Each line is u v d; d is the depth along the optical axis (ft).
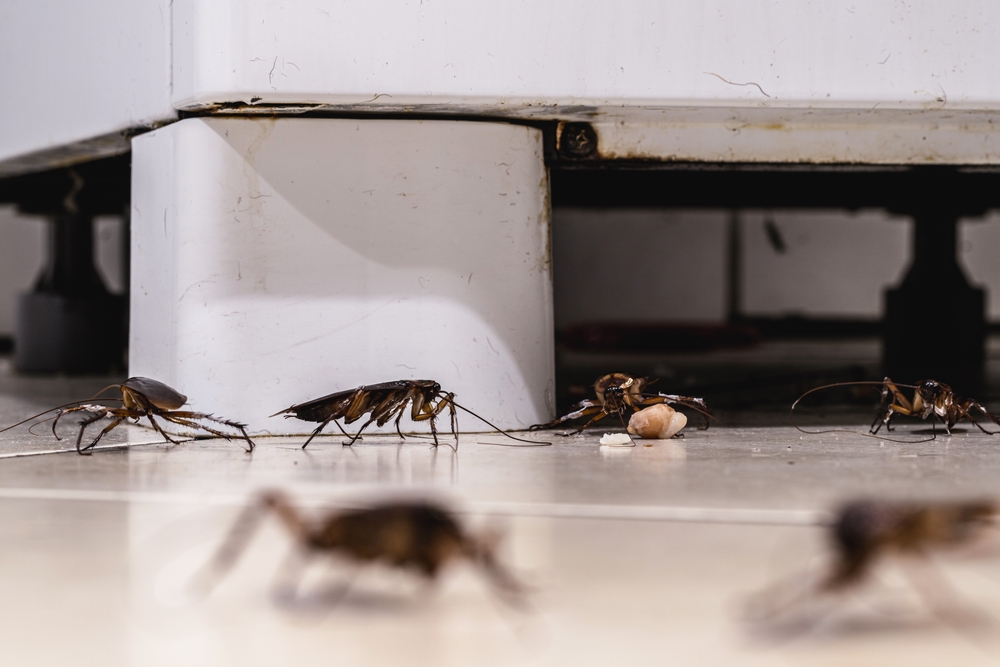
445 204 1.98
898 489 1.70
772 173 2.49
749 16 1.94
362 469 1.78
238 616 1.17
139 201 2.04
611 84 1.94
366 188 1.97
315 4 1.91
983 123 2.04
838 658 1.03
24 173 2.44
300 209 1.96
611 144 2.03
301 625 1.14
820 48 1.95
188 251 1.96
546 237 2.02
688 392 2.43
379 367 1.97
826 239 6.01
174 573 1.36
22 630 1.13
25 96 2.23
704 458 1.83
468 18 1.93
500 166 1.99
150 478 1.74
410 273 1.97
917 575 1.35
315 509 1.64
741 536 1.57
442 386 1.98
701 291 6.08
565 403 2.29
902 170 2.13
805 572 1.35
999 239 5.88
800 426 2.06
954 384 2.57
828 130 2.04
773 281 6.07
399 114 1.97
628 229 6.09
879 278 6.00
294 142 1.96
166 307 1.99
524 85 1.93
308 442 1.89
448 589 1.28
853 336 5.75
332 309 1.97
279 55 1.91
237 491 1.69
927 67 1.96
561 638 1.10
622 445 1.91
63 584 1.30
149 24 2.00
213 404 1.96
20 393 2.45
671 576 1.34
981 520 1.11
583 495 1.68
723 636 1.10
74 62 2.13
